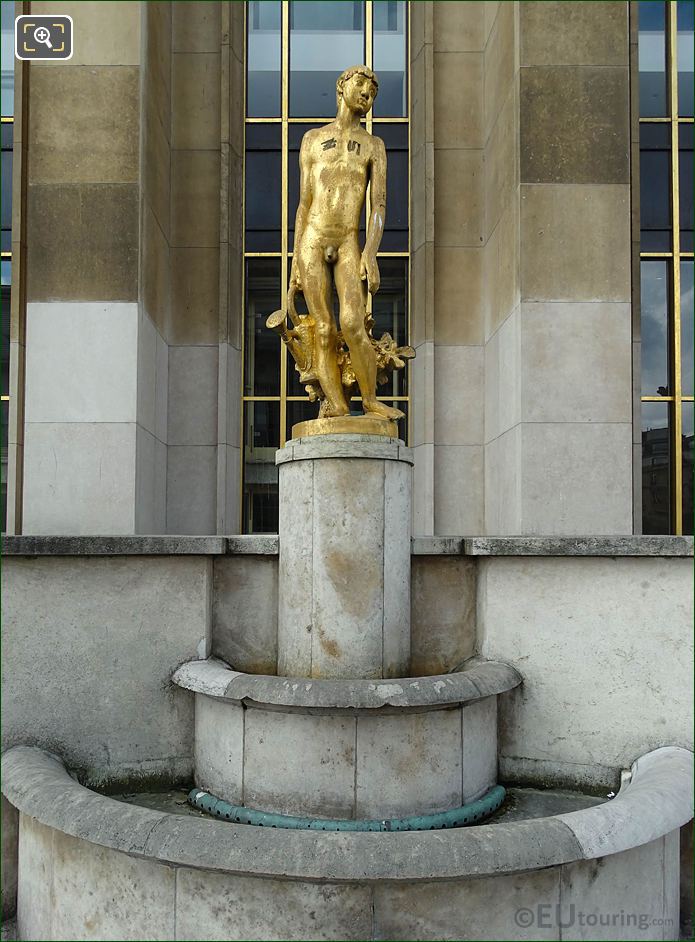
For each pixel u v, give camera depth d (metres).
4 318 9.03
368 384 4.96
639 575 4.84
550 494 7.59
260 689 4.12
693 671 4.76
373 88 4.94
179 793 4.75
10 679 4.70
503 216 8.45
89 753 4.74
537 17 7.91
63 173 7.88
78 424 7.65
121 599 4.85
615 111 7.88
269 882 3.32
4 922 4.30
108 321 7.74
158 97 8.78
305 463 4.64
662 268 9.30
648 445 9.15
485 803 4.40
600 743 4.79
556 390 7.66
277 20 10.17
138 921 3.48
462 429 9.31
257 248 9.88
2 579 4.73
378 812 4.11
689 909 4.43
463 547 5.05
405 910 3.30
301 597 4.60
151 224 8.37
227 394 9.27
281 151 9.95
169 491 9.23
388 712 4.14
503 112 8.49
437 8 9.68
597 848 3.36
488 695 4.38
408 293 9.87
